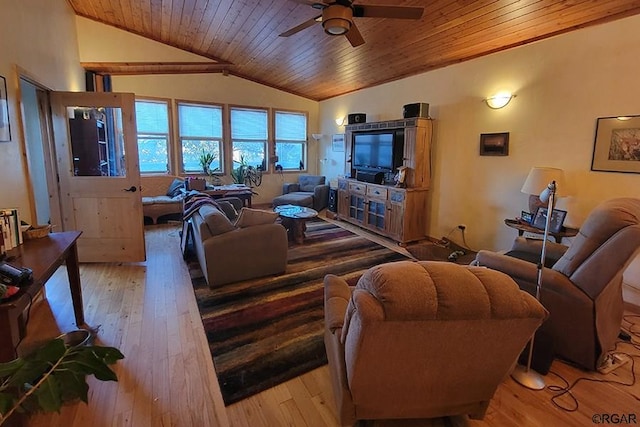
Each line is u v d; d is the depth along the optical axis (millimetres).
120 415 1712
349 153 6168
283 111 7469
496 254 2396
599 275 1932
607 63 2941
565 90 3264
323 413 1760
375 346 1192
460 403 1534
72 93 3555
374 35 4098
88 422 1664
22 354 2174
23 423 1269
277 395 1880
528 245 2947
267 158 7453
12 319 1340
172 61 6152
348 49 4668
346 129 6180
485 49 3920
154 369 2061
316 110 7863
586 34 3064
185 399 1829
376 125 5359
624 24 2812
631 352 2295
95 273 3582
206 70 6523
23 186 2900
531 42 3504
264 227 3361
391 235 4988
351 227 5770
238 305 2900
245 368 2092
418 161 4734
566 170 3322
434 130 4777
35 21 3346
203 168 6754
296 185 7285
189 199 4223
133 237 3865
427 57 4430
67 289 3184
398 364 1281
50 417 1682
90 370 823
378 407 1479
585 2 2787
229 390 1899
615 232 1891
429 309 1109
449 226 4668
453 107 4469
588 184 3158
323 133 7727
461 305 1123
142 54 5898
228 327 2553
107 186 3725
